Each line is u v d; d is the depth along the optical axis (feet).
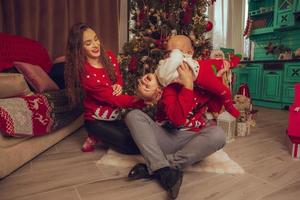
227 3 13.78
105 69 5.22
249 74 13.64
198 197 3.66
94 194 3.70
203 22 8.14
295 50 13.02
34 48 7.48
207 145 3.98
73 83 5.12
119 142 5.01
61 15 8.84
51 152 5.52
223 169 4.53
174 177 3.67
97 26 9.68
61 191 3.77
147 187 3.93
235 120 6.68
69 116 6.13
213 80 3.90
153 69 7.47
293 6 12.16
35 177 4.23
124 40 11.00
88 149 5.57
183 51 4.37
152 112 4.71
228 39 14.08
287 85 12.03
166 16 7.66
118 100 4.79
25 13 8.02
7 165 4.14
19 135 4.28
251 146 6.09
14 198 3.56
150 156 3.83
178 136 4.26
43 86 5.97
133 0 8.13
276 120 9.41
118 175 4.34
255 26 14.46
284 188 3.96
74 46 4.90
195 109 4.23
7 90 4.44
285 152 5.68
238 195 3.73
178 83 3.78
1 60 6.17
